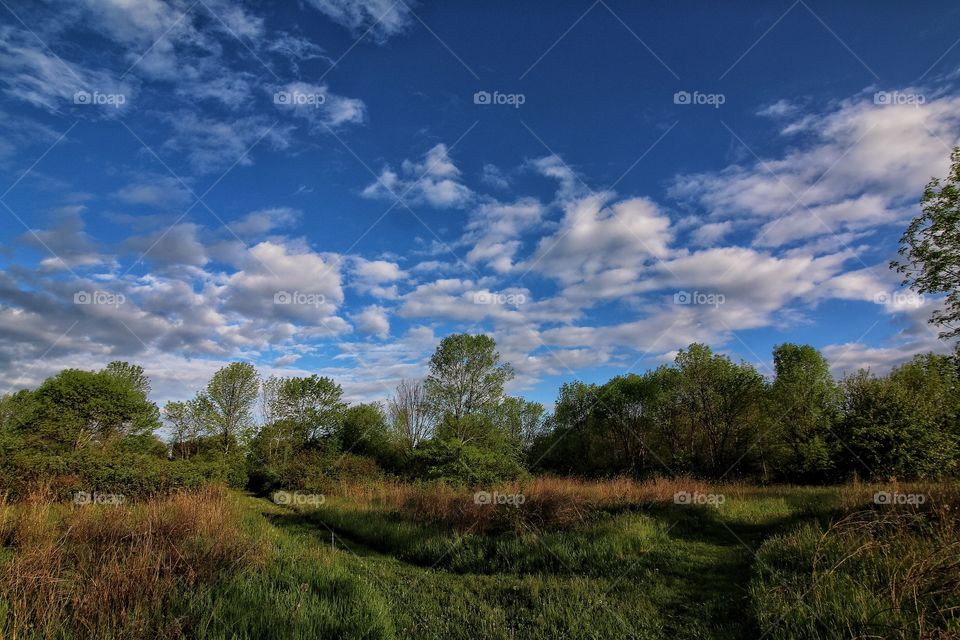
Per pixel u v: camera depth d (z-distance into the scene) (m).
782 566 6.72
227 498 13.16
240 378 37.31
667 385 39.66
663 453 41.09
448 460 24.92
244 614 4.79
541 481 14.71
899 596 4.57
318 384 35.28
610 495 13.62
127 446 26.50
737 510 12.65
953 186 11.74
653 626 5.48
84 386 25.84
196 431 36.31
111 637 4.19
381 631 4.82
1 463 14.01
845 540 6.64
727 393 35.06
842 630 4.34
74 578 5.34
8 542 6.84
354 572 7.70
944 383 18.09
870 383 23.30
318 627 4.69
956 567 4.69
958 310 12.15
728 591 6.59
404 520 12.19
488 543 9.53
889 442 20.61
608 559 8.33
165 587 5.32
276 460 30.42
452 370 29.53
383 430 34.47
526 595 6.67
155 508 8.24
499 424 29.34
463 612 5.96
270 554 7.34
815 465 23.83
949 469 18.36
